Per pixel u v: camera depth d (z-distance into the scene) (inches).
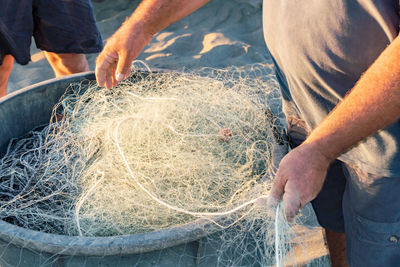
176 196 47.9
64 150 54.5
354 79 38.6
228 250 41.2
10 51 74.7
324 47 37.8
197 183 50.7
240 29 123.4
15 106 57.4
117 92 65.0
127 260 38.0
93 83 63.9
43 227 46.2
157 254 38.2
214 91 63.2
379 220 42.3
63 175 51.5
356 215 44.3
